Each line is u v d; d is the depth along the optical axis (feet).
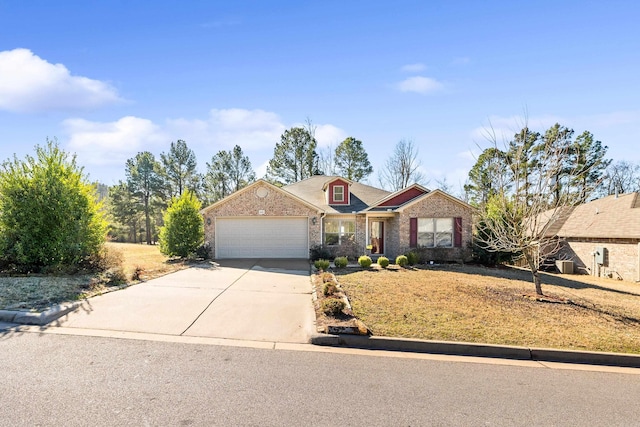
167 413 10.61
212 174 124.57
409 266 48.03
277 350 16.75
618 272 52.34
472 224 55.36
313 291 29.63
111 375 13.23
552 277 46.19
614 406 12.29
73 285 28.07
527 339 18.89
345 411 11.14
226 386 12.64
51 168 34.50
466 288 32.19
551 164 30.40
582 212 67.15
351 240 59.26
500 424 10.76
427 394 12.64
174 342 17.26
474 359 16.81
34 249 33.01
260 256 55.11
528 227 32.58
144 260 50.96
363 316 21.91
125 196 136.36
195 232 54.29
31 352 15.31
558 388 13.73
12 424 9.75
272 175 113.80
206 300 25.52
